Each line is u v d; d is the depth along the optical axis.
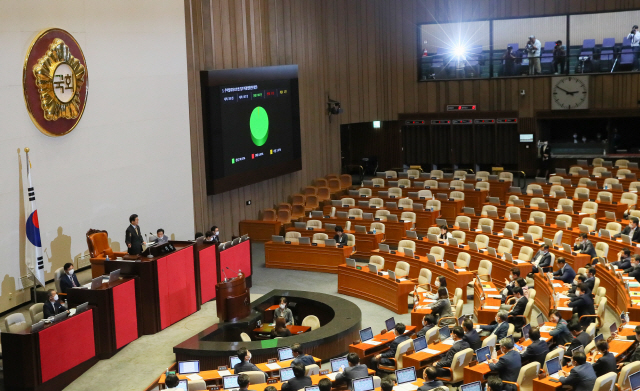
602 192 23.67
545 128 32.22
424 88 31.80
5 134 15.54
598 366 11.13
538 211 22.36
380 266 18.88
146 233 19.88
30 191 15.69
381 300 18.20
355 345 13.50
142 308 15.46
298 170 27.75
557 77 29.86
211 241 18.12
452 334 12.74
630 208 22.50
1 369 13.25
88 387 13.10
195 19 22.25
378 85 31.92
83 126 17.66
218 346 13.91
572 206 22.56
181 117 21.17
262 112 25.05
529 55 30.22
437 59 31.53
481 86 31.06
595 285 15.95
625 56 28.86
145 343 15.08
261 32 25.78
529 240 19.44
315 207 26.64
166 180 20.64
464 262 18.39
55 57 16.64
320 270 21.39
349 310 16.05
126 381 13.28
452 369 11.86
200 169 22.53
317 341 14.25
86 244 17.83
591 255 18.27
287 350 13.02
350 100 31.14
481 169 32.38
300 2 28.05
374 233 21.86
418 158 33.12
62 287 14.83
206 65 22.84
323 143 29.98
